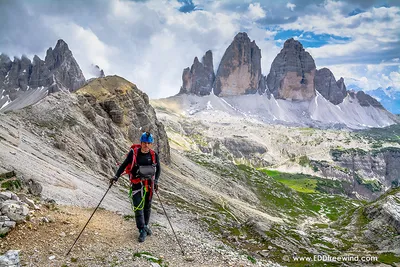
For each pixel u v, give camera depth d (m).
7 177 19.91
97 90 120.00
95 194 43.41
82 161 69.94
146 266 12.04
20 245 11.89
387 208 94.19
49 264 11.11
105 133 97.69
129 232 15.37
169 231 16.72
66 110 86.38
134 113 124.50
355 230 93.19
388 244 79.44
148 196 14.73
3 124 59.44
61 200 26.61
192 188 127.38
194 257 13.96
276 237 55.31
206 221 59.16
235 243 47.72
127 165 14.37
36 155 52.84
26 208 13.84
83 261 11.76
